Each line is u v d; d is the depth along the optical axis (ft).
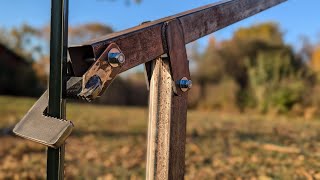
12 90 56.29
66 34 3.14
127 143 15.16
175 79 3.67
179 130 3.79
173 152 3.73
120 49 3.18
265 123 23.54
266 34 44.45
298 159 10.05
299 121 25.88
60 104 3.12
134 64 3.30
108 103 46.75
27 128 3.16
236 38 44.29
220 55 43.75
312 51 39.55
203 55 44.27
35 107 3.28
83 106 41.91
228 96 41.04
